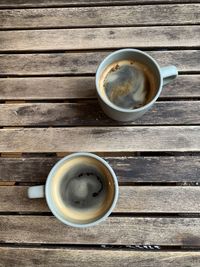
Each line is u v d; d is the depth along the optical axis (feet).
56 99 1.38
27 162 1.30
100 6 1.52
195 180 1.26
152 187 1.25
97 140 1.31
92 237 1.21
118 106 1.28
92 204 1.17
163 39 1.45
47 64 1.43
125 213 1.24
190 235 1.20
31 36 1.47
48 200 1.10
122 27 1.48
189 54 1.42
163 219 1.22
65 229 1.22
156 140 1.31
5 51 1.46
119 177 1.27
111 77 1.32
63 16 1.50
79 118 1.35
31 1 1.52
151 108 1.34
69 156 1.17
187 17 1.48
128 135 1.32
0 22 1.50
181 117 1.34
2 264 1.20
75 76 1.42
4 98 1.39
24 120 1.35
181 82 1.38
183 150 1.30
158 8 1.50
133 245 1.20
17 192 1.27
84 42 1.46
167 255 1.19
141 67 1.32
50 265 1.19
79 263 1.19
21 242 1.21
